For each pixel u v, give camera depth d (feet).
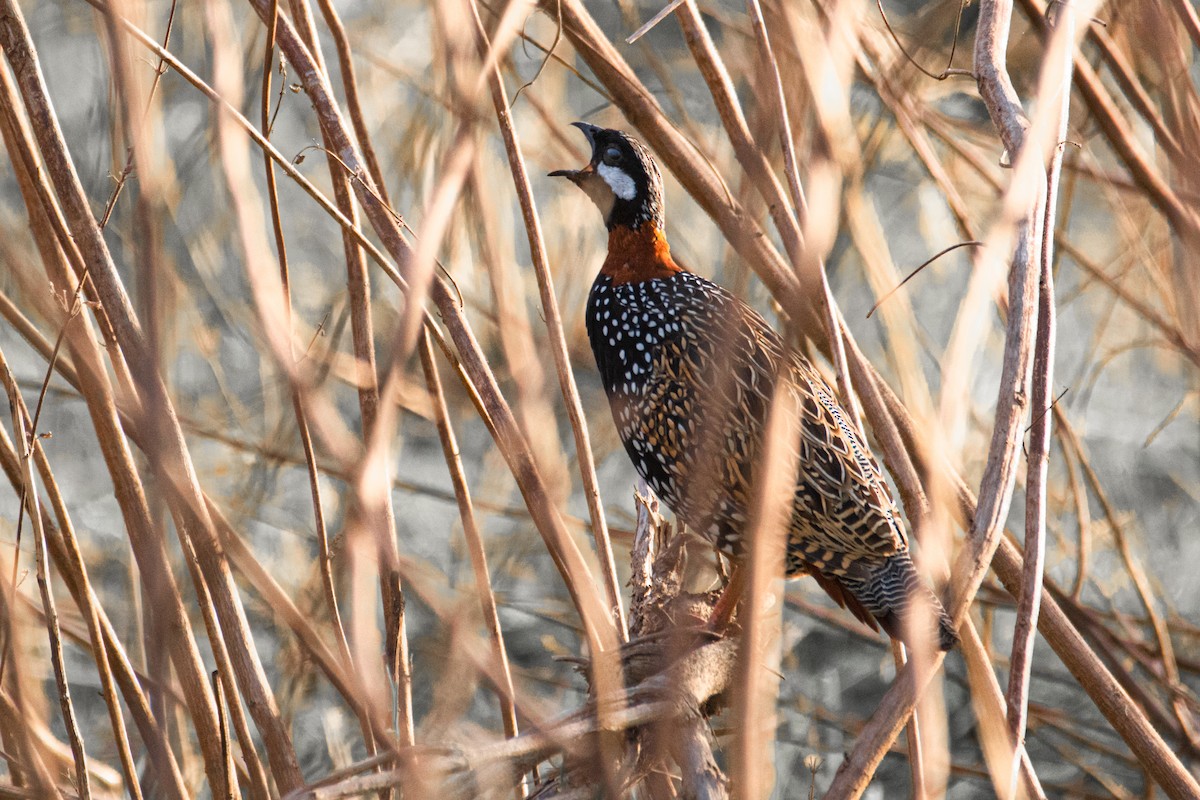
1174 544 44.52
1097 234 39.83
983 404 39.63
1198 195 20.84
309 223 48.01
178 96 40.78
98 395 19.20
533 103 31.42
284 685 28.02
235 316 38.34
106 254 19.20
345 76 23.79
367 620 14.26
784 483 23.62
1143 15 21.01
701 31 20.56
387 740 15.38
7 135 19.92
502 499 28.55
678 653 16.98
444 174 15.35
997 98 19.62
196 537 19.72
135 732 30.66
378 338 41.01
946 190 25.80
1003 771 17.26
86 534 41.19
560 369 22.35
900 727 16.80
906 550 24.26
